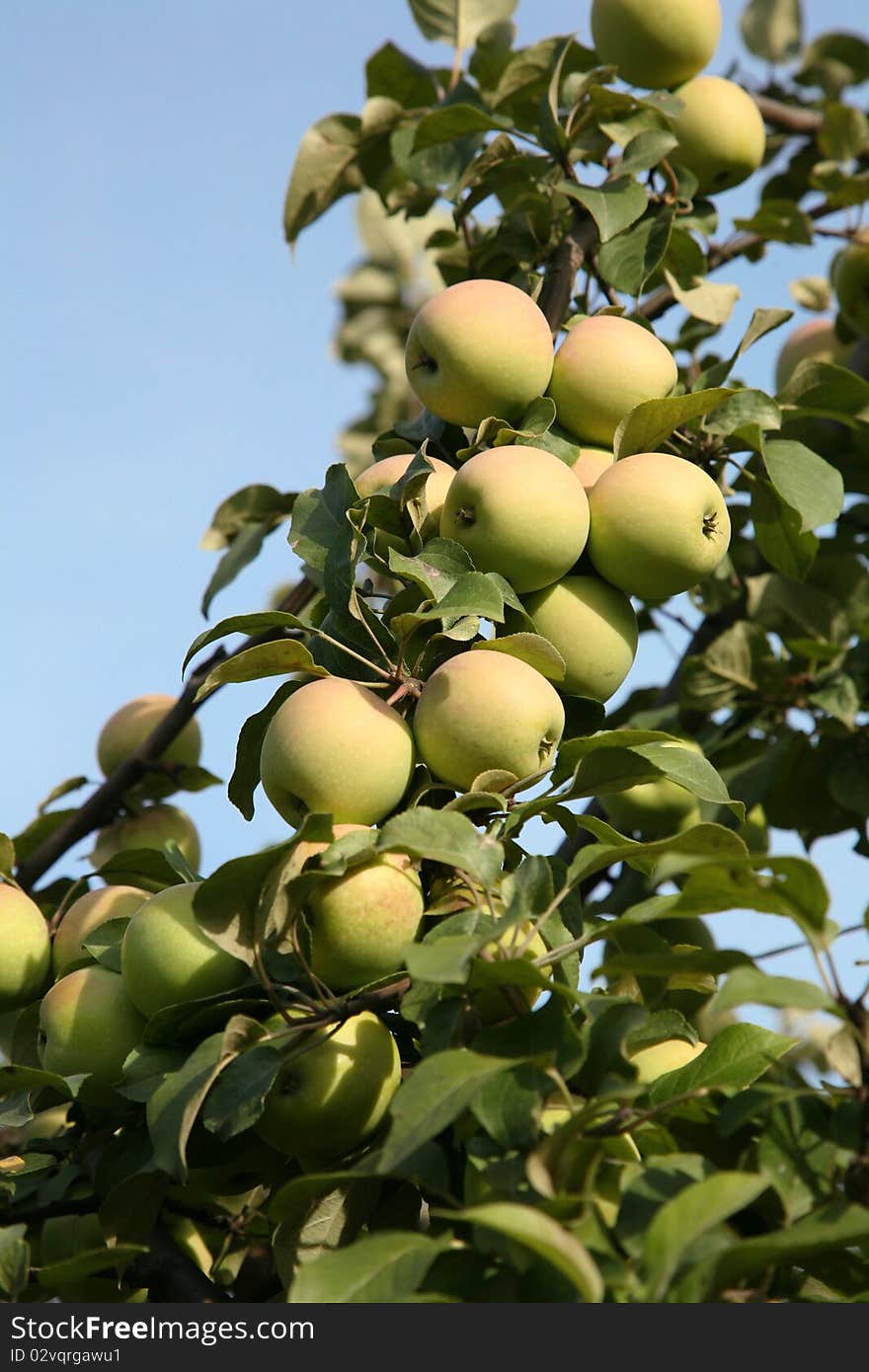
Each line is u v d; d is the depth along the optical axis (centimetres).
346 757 167
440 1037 159
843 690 207
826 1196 156
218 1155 168
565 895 162
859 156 221
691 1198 151
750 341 183
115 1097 171
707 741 212
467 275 213
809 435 215
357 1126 165
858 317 220
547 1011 159
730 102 197
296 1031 163
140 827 201
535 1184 153
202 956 168
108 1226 168
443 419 181
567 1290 152
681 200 194
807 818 212
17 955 180
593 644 175
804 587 214
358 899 164
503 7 212
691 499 174
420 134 197
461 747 168
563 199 193
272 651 169
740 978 153
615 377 178
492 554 172
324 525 174
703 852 162
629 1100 157
